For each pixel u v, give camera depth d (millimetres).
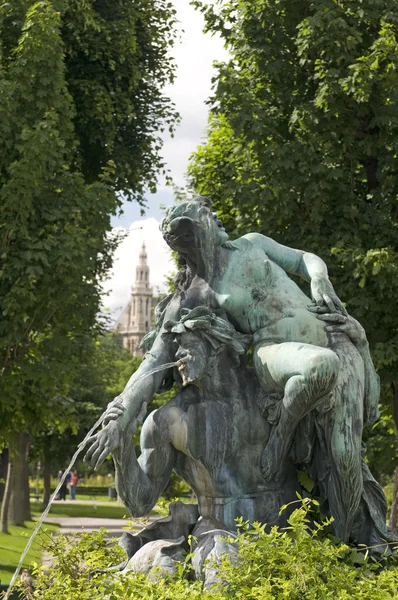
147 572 7027
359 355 7379
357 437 7242
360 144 18219
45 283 19047
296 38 18578
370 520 7609
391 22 17906
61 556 7941
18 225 18672
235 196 18469
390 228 18203
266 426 7336
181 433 7328
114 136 25875
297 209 18516
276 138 18547
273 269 7531
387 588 6328
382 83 17625
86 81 24891
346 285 17578
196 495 7535
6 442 22922
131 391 7184
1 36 20469
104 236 21781
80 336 23375
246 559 6328
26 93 19141
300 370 6848
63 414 21531
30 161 18531
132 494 7293
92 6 25609
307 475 7453
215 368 7395
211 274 7527
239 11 18781
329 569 6301
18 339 18812
